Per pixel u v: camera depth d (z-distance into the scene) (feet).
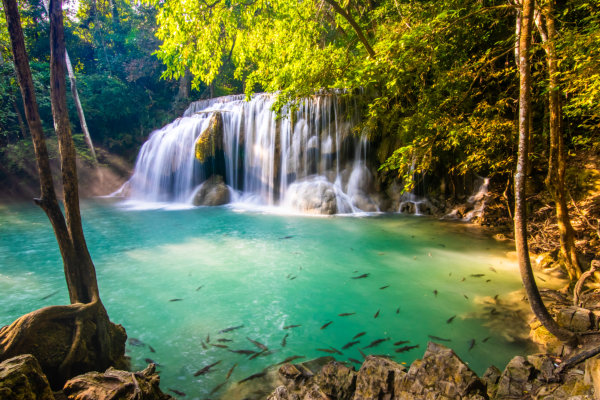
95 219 39.63
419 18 24.68
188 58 26.00
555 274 19.47
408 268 22.54
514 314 15.08
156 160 57.41
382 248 27.12
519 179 8.61
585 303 12.73
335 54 29.99
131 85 78.23
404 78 20.44
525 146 8.48
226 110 52.75
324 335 14.37
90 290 11.16
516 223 8.89
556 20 18.17
